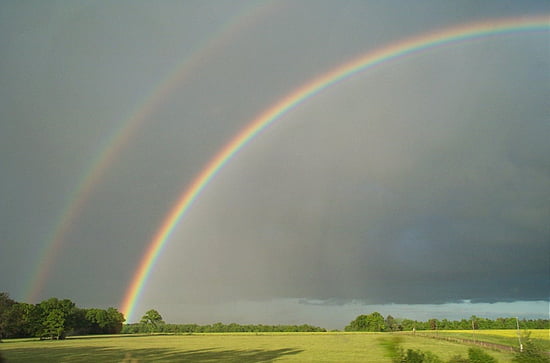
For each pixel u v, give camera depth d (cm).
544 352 1861
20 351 8512
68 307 15550
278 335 18800
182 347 9706
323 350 8069
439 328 17525
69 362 6034
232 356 6881
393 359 1847
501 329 17025
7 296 12212
